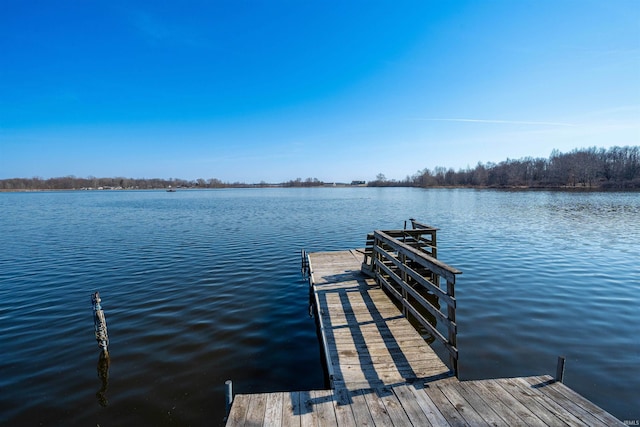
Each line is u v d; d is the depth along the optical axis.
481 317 7.48
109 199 69.50
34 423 4.38
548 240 16.77
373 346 5.20
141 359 5.98
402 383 4.11
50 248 16.09
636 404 4.49
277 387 5.21
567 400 3.57
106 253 14.95
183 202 55.97
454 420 3.29
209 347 6.46
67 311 8.20
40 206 47.84
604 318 7.29
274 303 8.88
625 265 11.74
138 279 10.96
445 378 4.20
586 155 85.62
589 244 15.62
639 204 38.06
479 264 12.20
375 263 9.01
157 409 4.65
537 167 94.12
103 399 4.86
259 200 61.25
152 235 19.95
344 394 3.83
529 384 3.92
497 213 30.33
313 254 12.70
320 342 6.30
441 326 7.23
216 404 4.77
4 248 16.17
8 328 7.24
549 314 7.56
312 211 36.00
